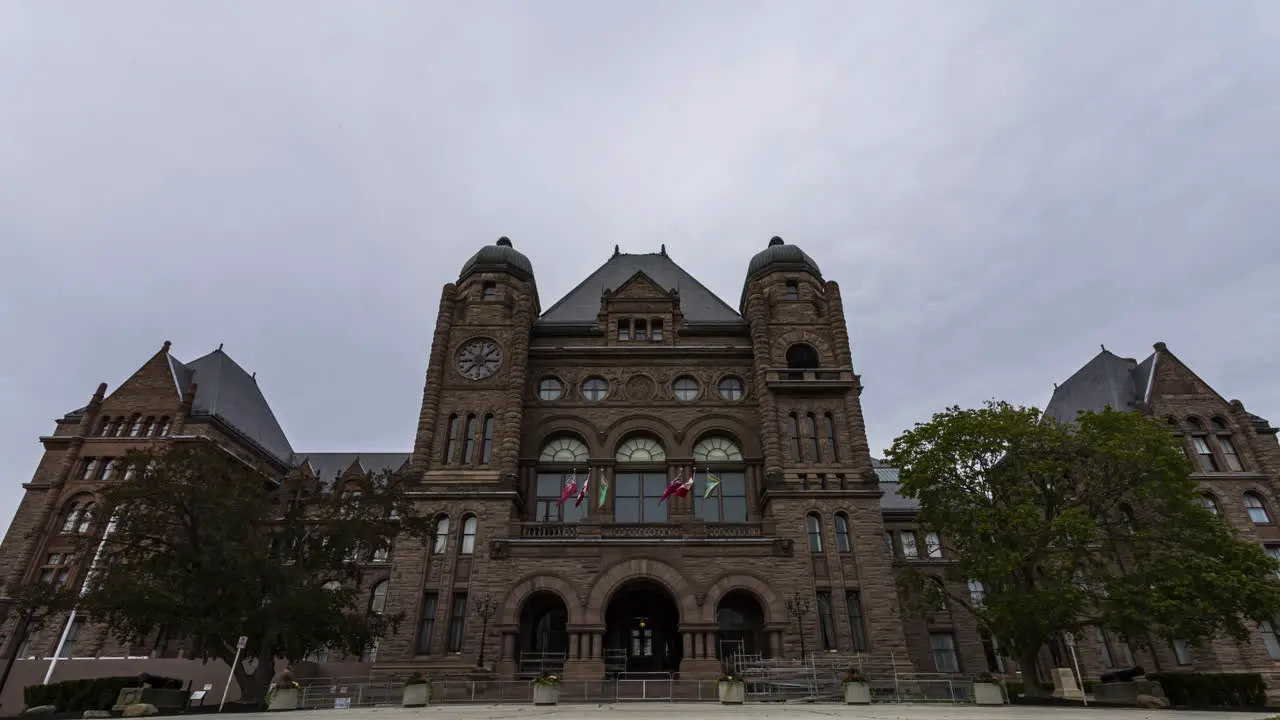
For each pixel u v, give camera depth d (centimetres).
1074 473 3475
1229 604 2881
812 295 4828
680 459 4319
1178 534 3092
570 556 3734
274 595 2898
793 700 3033
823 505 3969
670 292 4972
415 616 3659
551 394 4584
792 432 4300
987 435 3356
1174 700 3397
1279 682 3906
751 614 3891
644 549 3759
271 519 3228
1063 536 3131
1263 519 4484
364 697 3269
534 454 4334
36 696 2958
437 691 3262
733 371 4625
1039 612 2966
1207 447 4703
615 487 4281
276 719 1877
